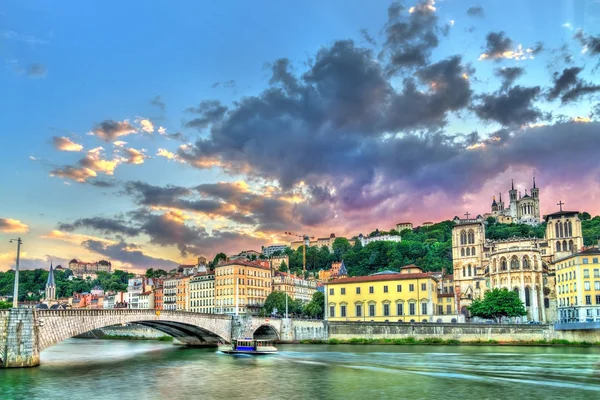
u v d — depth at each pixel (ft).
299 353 394.52
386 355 375.45
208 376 269.64
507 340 501.97
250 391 228.22
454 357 358.84
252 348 392.88
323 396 217.77
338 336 519.19
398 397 215.72
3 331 265.34
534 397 214.69
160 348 463.01
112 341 603.67
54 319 282.97
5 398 205.26
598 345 481.46
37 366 269.44
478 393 222.89
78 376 263.70
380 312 636.89
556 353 393.70
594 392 224.74
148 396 215.72
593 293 550.77
